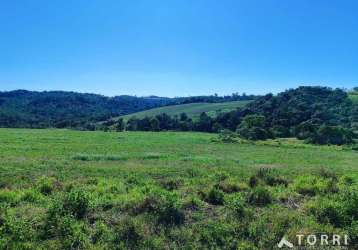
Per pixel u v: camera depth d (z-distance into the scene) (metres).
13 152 35.56
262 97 150.00
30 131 79.00
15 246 11.00
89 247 11.36
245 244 12.01
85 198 13.91
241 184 18.61
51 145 45.34
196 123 118.69
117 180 19.95
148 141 59.44
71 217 12.77
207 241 12.21
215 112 160.25
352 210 14.45
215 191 16.16
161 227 12.82
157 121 115.19
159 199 14.52
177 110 177.75
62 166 25.75
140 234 12.16
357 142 76.31
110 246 11.54
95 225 12.73
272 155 45.09
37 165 25.78
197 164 30.72
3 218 12.43
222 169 26.30
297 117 114.94
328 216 14.17
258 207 15.40
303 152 52.12
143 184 19.08
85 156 32.81
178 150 46.19
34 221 12.51
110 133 78.81
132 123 116.44
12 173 21.88
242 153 46.41
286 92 148.88
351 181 22.30
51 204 13.68
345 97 140.38
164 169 25.16
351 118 114.75
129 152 40.31
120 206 14.40
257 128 83.56
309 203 15.68
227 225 13.04
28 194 15.43
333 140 76.00
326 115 117.06
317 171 26.36
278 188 18.80
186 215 13.98
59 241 11.46
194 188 17.84
